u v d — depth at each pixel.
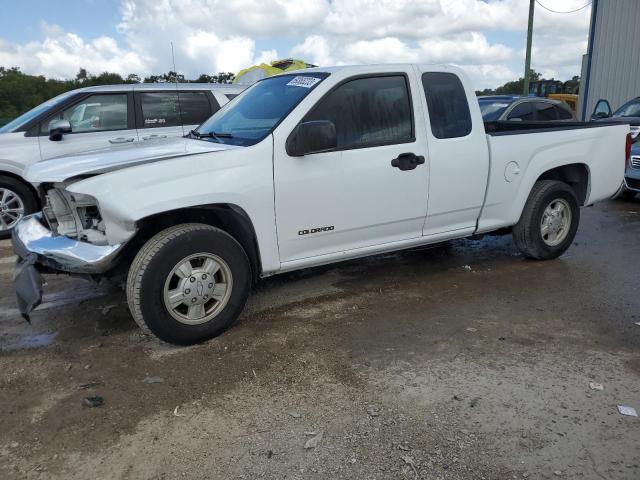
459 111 4.89
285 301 4.75
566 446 2.78
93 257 3.60
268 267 4.15
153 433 2.93
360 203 4.40
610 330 4.11
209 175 3.76
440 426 2.94
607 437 2.84
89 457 2.75
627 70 18.48
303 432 2.92
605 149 5.91
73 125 7.39
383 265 5.75
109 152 4.09
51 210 4.03
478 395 3.22
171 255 3.66
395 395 3.24
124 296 4.92
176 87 8.00
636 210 8.70
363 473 2.61
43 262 3.85
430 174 4.69
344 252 4.50
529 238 5.62
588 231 7.33
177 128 7.91
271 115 4.26
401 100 4.58
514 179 5.27
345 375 3.48
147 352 3.84
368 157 4.36
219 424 3.00
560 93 25.33
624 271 5.51
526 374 3.46
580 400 3.17
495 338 3.98
